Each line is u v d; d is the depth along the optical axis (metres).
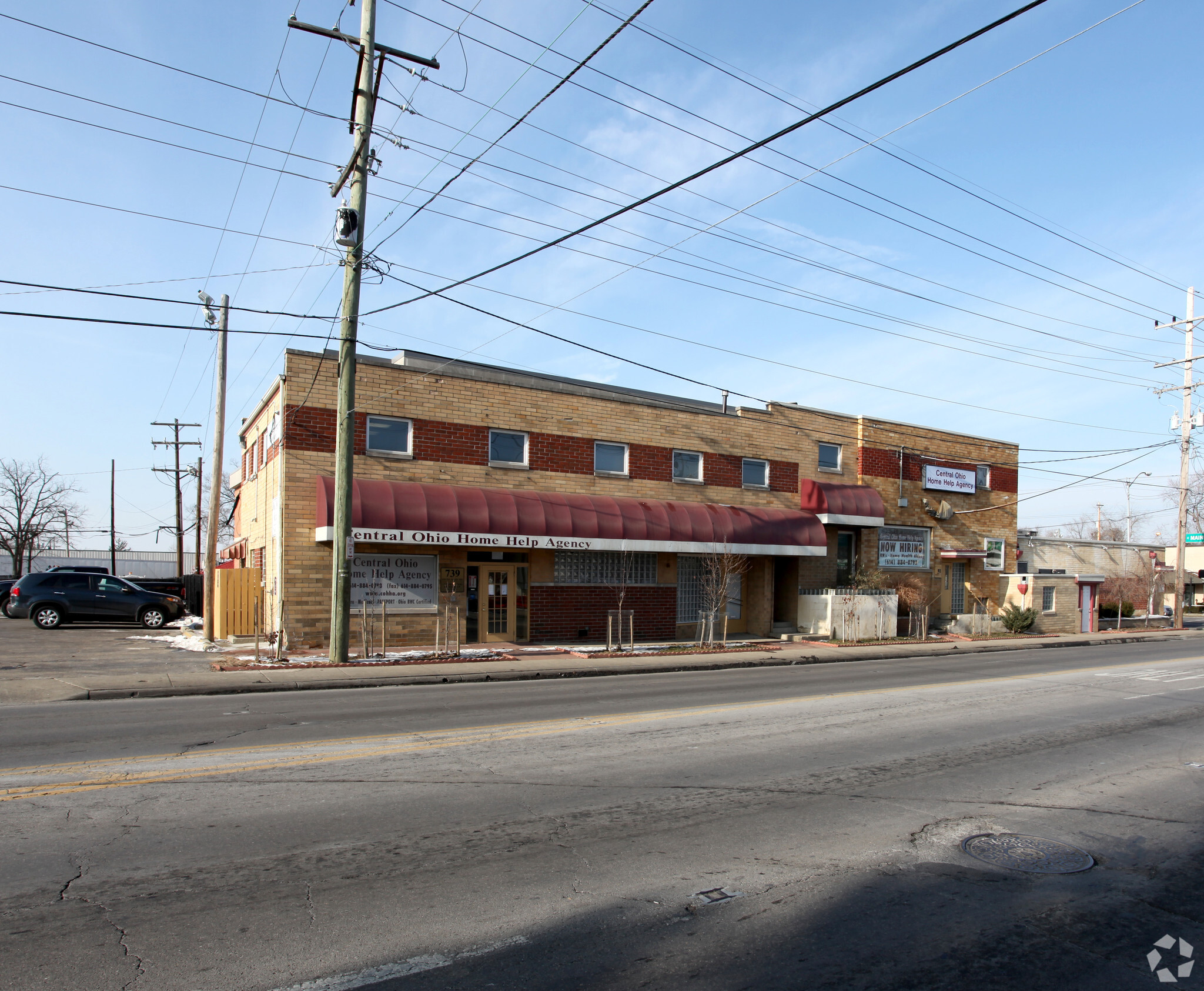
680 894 5.13
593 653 20.56
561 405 22.97
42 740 9.14
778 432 27.69
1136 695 14.95
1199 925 4.96
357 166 17.08
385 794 7.07
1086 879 5.65
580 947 4.38
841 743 9.79
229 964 4.08
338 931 4.48
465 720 10.80
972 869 5.76
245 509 27.91
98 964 4.05
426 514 19.66
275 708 11.98
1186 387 37.75
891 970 4.25
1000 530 35.16
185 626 26.44
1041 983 4.18
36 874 5.17
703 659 20.12
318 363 19.67
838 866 5.72
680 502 25.09
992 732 10.84
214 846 5.71
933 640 28.38
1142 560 54.50
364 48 16.67
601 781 7.70
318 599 19.50
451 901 4.92
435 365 25.03
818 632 27.11
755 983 4.06
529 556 22.31
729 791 7.50
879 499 29.39
